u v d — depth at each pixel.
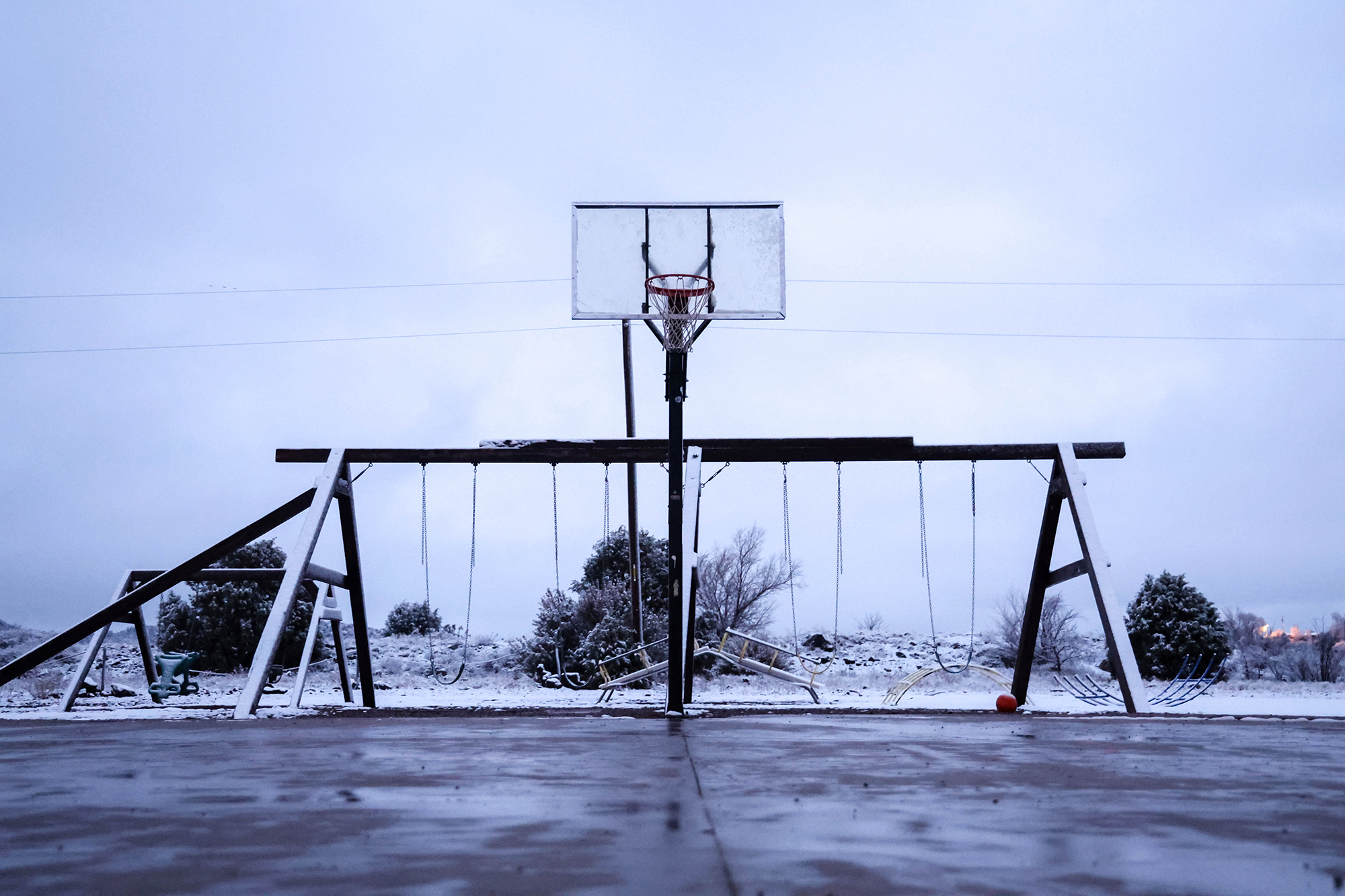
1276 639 41.69
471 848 3.31
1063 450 17.73
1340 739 8.95
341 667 19.33
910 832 3.63
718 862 3.09
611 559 36.12
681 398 14.15
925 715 14.11
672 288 15.96
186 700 22.00
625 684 21.77
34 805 4.35
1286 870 2.99
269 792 4.80
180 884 2.80
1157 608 32.28
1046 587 18.30
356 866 3.04
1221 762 6.55
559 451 18.28
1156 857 3.18
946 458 18.11
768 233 16.12
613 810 4.17
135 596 16.12
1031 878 2.87
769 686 29.05
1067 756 6.92
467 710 15.16
